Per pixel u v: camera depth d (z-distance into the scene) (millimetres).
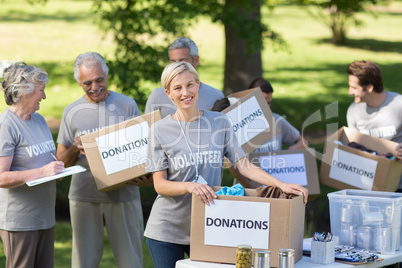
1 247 7293
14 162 4422
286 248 3619
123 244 5121
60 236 7723
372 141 5668
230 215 3689
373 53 25656
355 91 5664
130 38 9906
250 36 10688
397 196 4328
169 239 4062
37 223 4484
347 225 4199
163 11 9891
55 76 18906
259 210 3643
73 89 17750
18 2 33906
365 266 3816
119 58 9688
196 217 3752
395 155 5500
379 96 5660
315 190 5570
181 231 4062
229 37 12555
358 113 5840
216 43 27656
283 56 25594
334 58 24984
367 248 4137
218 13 10656
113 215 5078
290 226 3611
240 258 3479
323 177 5820
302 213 3838
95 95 4910
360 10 12680
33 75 4402
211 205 3719
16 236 4438
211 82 19672
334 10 14172
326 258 3756
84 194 5062
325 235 3830
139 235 5242
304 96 18203
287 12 36688
